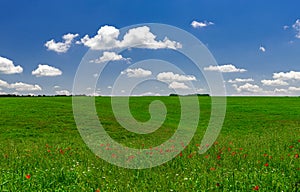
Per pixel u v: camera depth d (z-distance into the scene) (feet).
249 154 57.67
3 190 33.65
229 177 39.04
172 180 40.01
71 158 56.29
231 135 106.32
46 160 52.90
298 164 47.34
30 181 37.35
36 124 131.85
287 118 158.92
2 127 124.88
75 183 38.19
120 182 39.34
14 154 60.29
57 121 139.44
